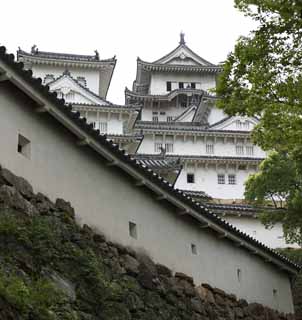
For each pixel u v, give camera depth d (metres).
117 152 13.19
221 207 38.22
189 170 51.81
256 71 14.50
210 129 54.22
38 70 54.69
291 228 26.55
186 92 63.66
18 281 8.39
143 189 15.02
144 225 14.66
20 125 10.89
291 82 14.33
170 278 14.90
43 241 9.78
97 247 11.91
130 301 11.98
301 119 14.40
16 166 10.46
